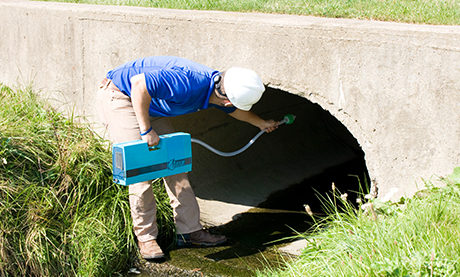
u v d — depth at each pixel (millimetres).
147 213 3430
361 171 5793
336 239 2797
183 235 3676
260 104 5828
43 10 4609
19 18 4836
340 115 3316
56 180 3686
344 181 5449
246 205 4695
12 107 4375
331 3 4164
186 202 3617
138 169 3074
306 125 6492
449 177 2834
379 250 2420
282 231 4074
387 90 3070
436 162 2980
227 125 5395
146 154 3084
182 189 3586
